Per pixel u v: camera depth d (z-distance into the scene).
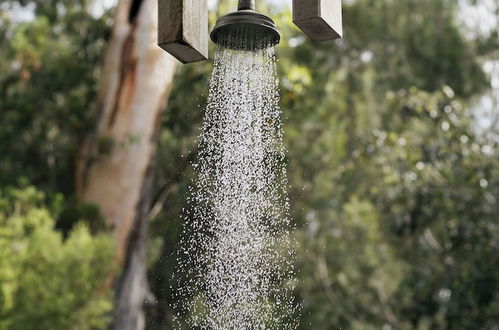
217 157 3.13
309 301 12.08
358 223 12.11
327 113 12.00
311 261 12.03
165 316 7.62
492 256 9.23
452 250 9.71
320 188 11.98
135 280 8.40
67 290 7.08
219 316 3.40
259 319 3.43
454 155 9.73
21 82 10.59
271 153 3.28
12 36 10.91
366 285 12.63
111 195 8.66
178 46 2.22
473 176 9.60
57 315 6.96
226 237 3.32
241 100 3.03
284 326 3.84
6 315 6.94
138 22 8.88
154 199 9.23
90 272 7.19
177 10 2.18
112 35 9.01
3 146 10.41
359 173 12.05
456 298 9.48
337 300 12.42
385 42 13.93
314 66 12.45
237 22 2.55
